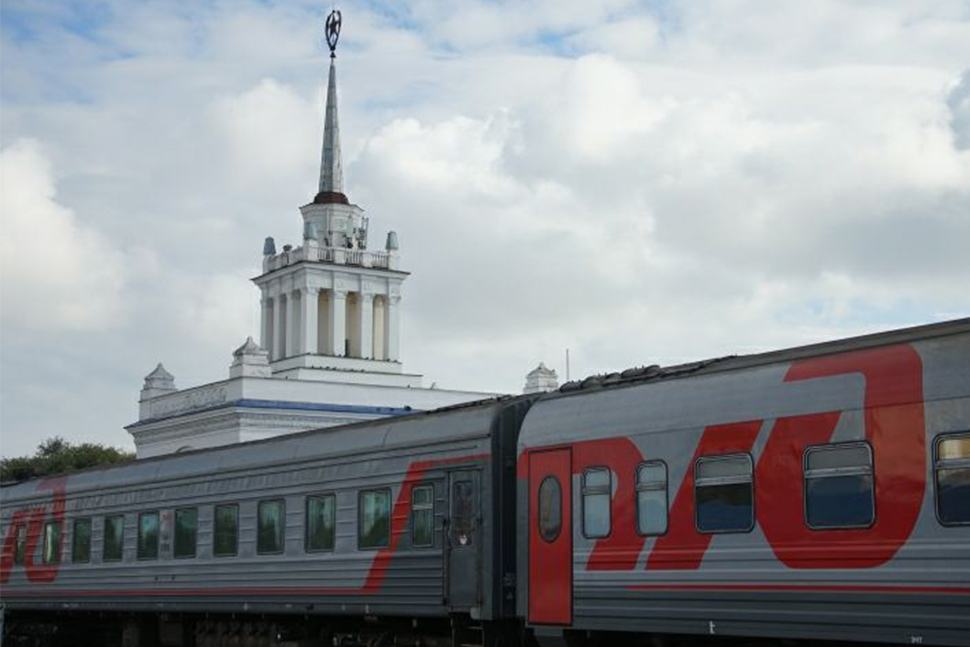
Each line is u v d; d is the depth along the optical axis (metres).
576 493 19.14
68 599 32.44
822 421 15.95
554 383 70.44
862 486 15.45
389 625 24.25
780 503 16.33
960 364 14.67
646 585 17.94
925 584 14.70
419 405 68.94
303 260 74.31
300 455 25.08
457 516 21.12
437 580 21.44
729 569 16.88
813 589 15.84
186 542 28.30
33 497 34.62
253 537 26.16
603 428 18.86
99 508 31.69
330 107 78.75
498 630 20.75
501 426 20.78
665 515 17.81
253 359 64.94
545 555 19.48
